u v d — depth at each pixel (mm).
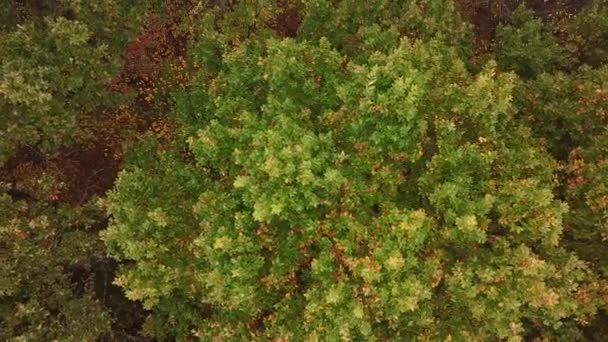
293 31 23875
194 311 17438
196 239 14102
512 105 17516
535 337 17703
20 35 15180
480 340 14414
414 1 17812
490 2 24156
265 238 14211
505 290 13266
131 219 15070
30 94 14328
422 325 13992
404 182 14984
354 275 13234
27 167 18922
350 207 14031
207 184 16453
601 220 15109
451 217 13156
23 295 16531
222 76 17219
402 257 12891
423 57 15203
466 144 13984
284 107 14602
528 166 14898
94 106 18703
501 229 14812
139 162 19125
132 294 14445
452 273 14055
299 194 13133
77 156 21625
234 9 22141
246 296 13695
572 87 17844
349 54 18297
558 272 14062
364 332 12883
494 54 20766
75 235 17609
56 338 16031
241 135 14461
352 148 14594
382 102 13242
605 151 16000
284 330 14141
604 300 15180
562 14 24125
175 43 24250
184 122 18688
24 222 16312
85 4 16781
